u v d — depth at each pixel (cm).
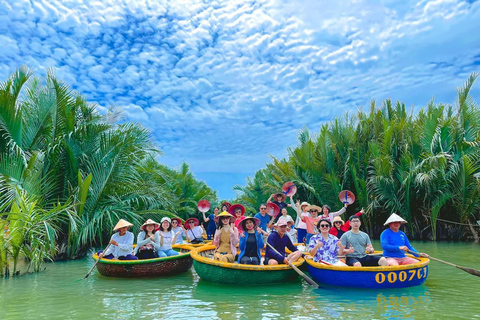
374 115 2128
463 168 1627
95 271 997
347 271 727
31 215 966
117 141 1401
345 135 2152
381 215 2025
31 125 1309
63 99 1346
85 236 1206
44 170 1260
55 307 626
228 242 894
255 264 826
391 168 1819
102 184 1309
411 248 781
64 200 1286
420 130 1869
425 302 623
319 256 813
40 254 999
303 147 2264
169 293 721
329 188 2072
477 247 1454
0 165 1086
